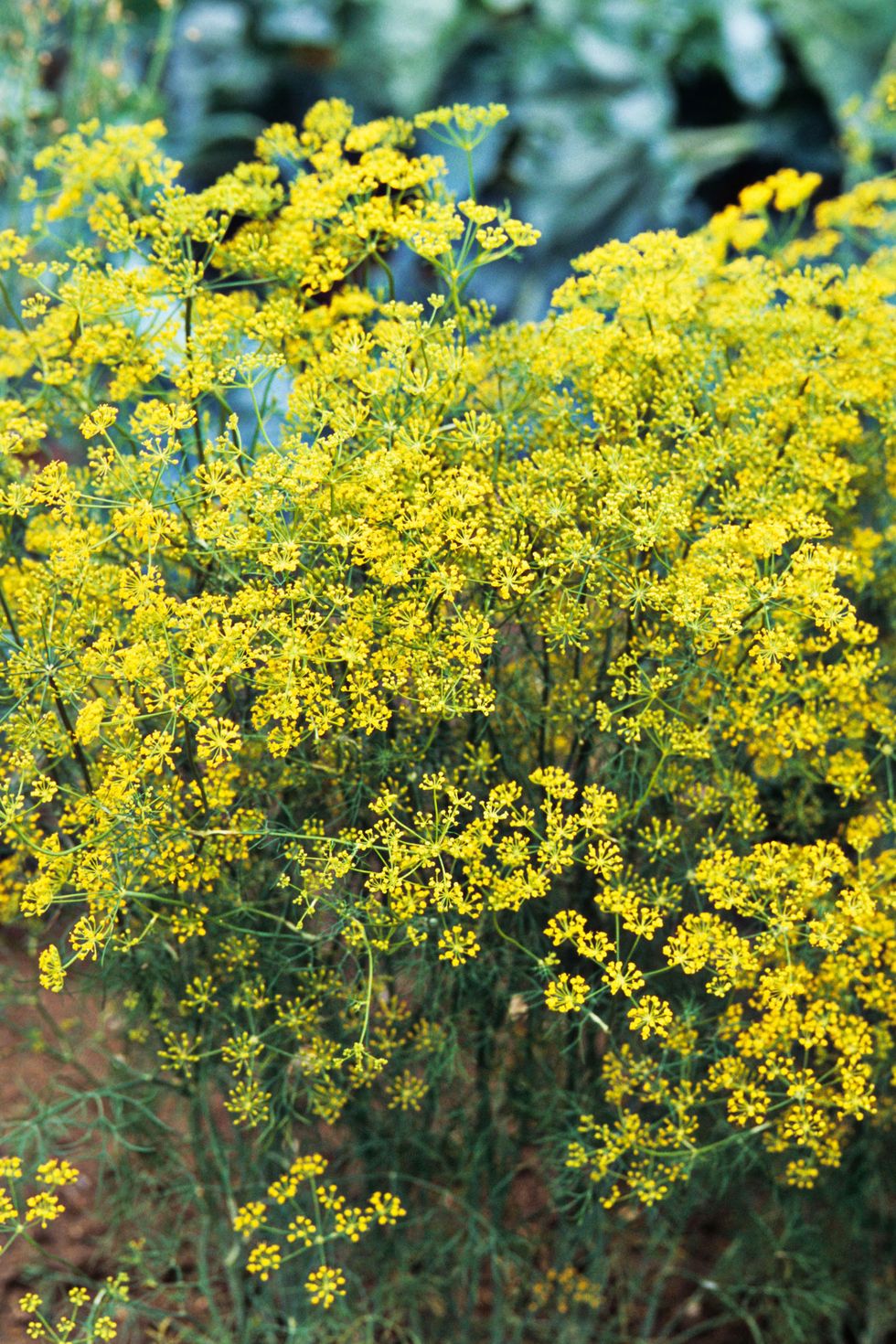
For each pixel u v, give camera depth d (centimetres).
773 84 459
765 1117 217
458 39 466
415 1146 234
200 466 184
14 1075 295
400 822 191
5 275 342
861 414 254
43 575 200
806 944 206
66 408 215
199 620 177
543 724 208
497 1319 237
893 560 232
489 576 189
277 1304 257
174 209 196
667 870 217
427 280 349
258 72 469
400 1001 217
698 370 205
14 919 254
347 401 190
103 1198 273
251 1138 239
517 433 205
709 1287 243
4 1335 254
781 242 254
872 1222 264
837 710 208
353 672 186
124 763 179
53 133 347
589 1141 220
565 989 185
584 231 452
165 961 212
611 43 461
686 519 185
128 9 466
